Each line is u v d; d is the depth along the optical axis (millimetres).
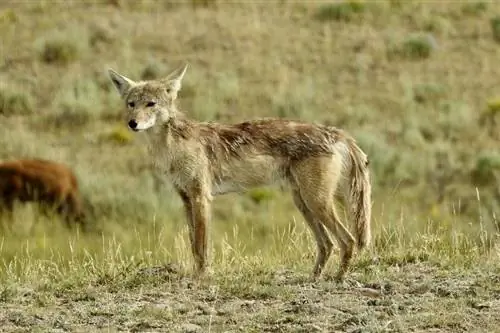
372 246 18062
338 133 16875
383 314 13836
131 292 15656
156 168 17375
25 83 43844
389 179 37062
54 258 26531
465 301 14273
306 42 48750
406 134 40781
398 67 47094
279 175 16953
